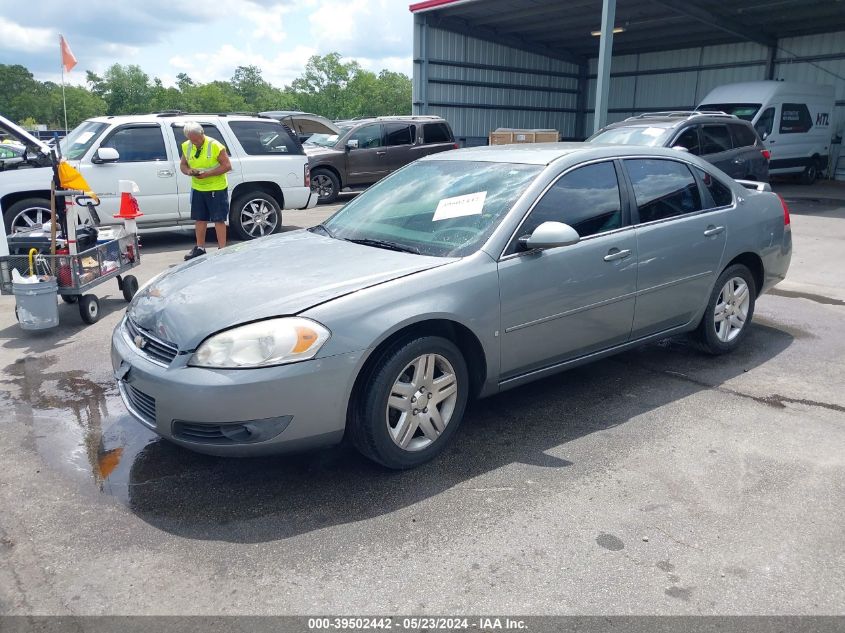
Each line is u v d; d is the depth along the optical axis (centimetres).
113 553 279
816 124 1894
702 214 464
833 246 977
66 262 566
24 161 814
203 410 298
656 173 447
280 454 312
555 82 2681
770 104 1719
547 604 247
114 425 400
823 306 654
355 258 363
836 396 435
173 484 333
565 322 389
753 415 407
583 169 407
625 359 505
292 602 250
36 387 459
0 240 588
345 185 1562
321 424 310
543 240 354
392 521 300
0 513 307
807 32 2130
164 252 946
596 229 402
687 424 395
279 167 1036
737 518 300
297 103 11269
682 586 256
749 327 573
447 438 355
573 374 475
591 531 291
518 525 296
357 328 311
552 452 362
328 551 279
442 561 272
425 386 339
